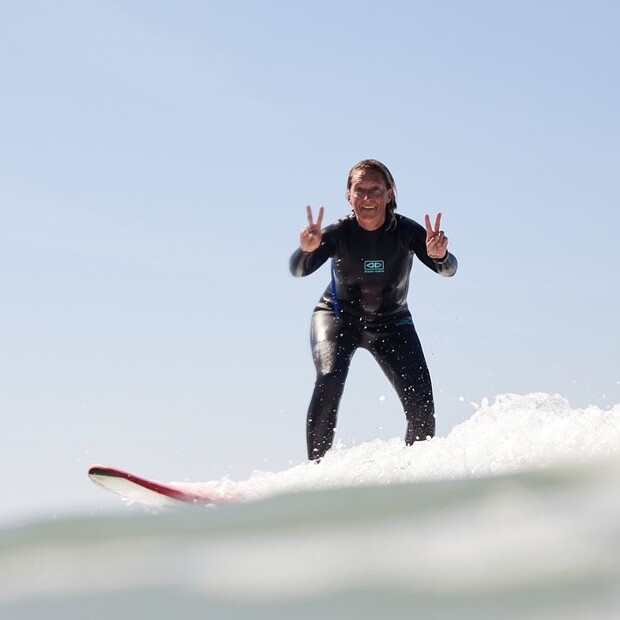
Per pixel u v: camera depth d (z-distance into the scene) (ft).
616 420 53.72
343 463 62.54
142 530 26.35
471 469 53.67
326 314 74.13
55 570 22.95
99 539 25.63
